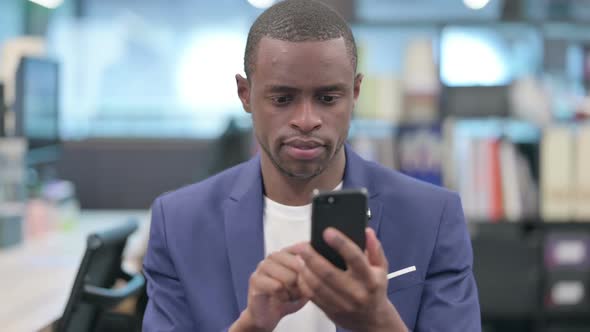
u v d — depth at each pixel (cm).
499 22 315
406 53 321
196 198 119
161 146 401
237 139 333
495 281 310
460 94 320
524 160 314
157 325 114
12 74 346
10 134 322
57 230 304
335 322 89
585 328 314
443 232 113
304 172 99
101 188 397
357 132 321
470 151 311
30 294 199
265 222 115
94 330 174
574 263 311
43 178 333
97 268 171
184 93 461
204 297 113
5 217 263
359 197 87
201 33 461
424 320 110
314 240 87
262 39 97
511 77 368
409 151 310
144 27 460
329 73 94
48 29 446
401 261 112
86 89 458
